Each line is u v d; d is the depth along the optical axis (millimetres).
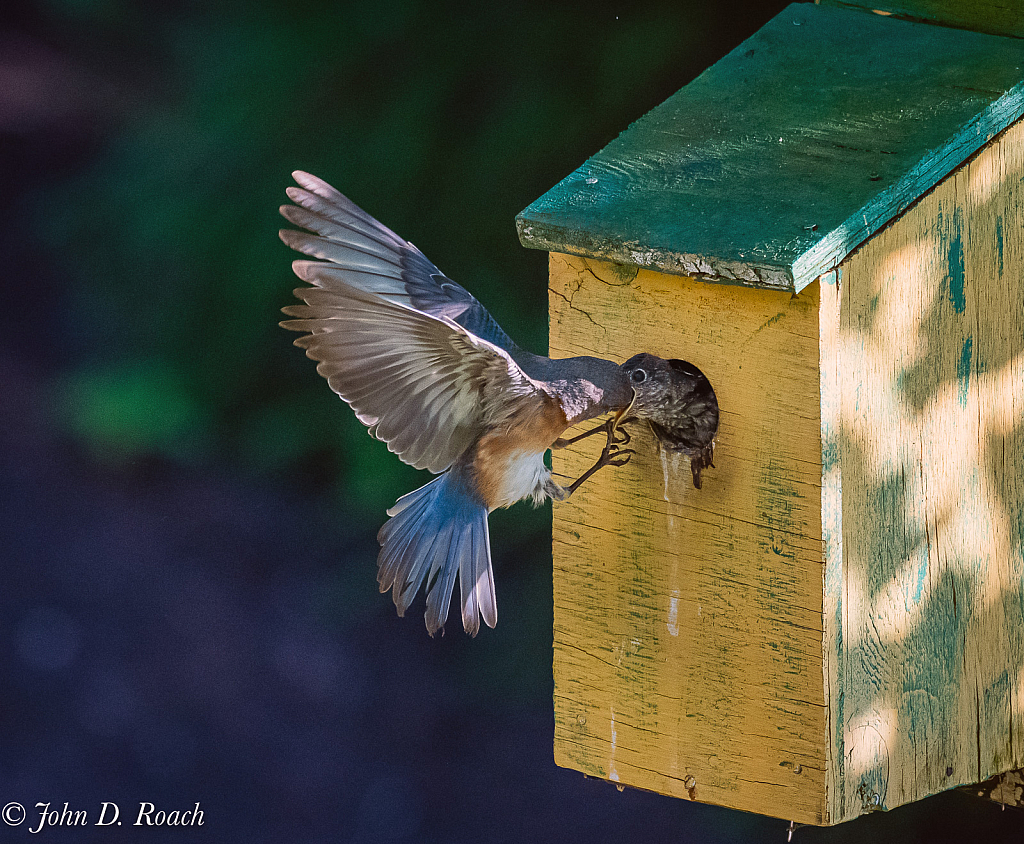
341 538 15664
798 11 7676
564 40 12906
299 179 6621
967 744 6969
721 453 6516
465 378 6188
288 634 14875
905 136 6539
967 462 6797
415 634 14758
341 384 5852
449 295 6887
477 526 6762
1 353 17422
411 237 13000
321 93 13570
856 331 6285
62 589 15578
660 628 6836
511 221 12797
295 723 14055
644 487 6785
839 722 6441
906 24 7461
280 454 15289
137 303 15742
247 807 13359
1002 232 6816
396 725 13914
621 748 7039
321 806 13227
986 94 6711
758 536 6469
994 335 6836
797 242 5965
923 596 6703
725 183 6500
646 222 6344
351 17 13484
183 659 14734
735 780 6684
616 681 7008
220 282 14711
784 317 6230
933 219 6516
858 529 6430
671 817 12898
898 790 6715
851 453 6355
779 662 6488
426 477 14102
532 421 6469
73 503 16438
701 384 6613
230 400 15250
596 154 6930
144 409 15539
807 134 6711
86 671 14711
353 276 6762
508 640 14250
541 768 13461
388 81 13328
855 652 6484
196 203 14414
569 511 7031
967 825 11797
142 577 15500
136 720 14242
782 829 12383
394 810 13180
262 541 15703
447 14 13227
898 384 6477
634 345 6691
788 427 6301
